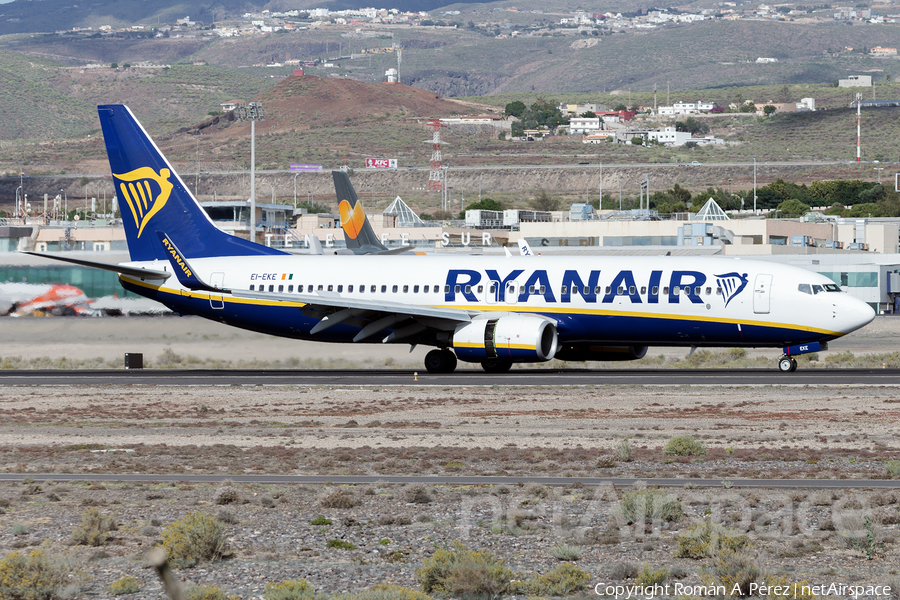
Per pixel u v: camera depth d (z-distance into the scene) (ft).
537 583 171.32
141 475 285.43
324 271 638.94
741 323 562.66
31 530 218.38
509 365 618.85
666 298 569.64
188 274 597.52
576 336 590.14
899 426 366.63
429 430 371.35
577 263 596.29
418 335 614.34
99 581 178.40
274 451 325.62
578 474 280.92
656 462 300.81
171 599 100.07
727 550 184.14
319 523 221.46
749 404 435.53
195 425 393.91
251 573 182.70
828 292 552.41
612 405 437.99
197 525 194.18
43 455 324.39
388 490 259.39
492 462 303.48
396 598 159.22
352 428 380.17
